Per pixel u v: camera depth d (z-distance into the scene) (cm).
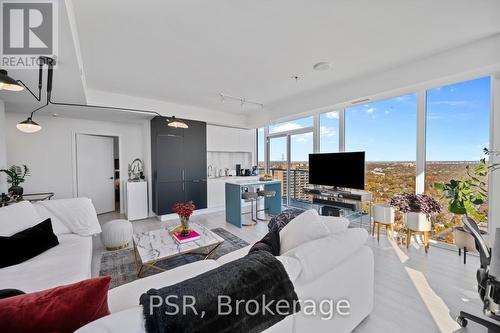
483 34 210
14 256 171
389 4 170
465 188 255
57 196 435
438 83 264
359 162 355
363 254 155
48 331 67
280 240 168
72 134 449
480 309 176
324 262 123
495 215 239
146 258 196
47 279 152
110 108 377
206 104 464
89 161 483
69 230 248
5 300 70
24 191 404
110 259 268
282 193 531
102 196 511
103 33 204
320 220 165
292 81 331
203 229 269
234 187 418
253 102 450
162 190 450
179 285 77
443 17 185
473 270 238
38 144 416
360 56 255
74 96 298
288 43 226
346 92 343
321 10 176
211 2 166
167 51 240
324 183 409
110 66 275
